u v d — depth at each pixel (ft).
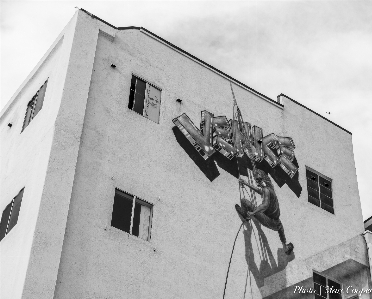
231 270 83.66
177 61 96.94
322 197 104.78
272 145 100.37
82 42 85.40
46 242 67.00
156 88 91.86
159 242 78.54
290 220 96.43
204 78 99.14
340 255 84.69
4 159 89.20
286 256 91.81
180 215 82.79
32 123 85.30
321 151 110.22
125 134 83.41
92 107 81.82
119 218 76.89
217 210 87.51
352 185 111.14
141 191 80.53
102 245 72.84
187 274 78.74
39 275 64.69
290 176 100.42
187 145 89.61
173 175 85.40
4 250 72.69
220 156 93.20
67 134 76.18
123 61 89.51
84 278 69.31
